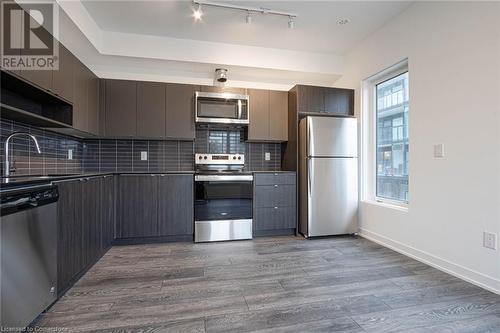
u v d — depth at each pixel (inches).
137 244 115.3
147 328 56.0
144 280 79.2
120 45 118.3
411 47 100.0
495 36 71.6
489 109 73.1
